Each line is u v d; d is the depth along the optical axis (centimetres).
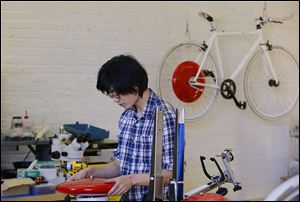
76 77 392
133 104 191
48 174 238
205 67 433
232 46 452
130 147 199
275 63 470
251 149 468
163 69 420
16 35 373
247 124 466
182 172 165
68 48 389
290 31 479
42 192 170
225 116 454
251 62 453
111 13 403
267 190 476
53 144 316
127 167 198
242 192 462
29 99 378
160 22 421
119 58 185
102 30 400
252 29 459
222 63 447
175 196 161
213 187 183
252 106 457
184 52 426
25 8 374
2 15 368
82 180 186
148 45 418
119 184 174
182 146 167
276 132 480
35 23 378
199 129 442
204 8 439
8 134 357
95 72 398
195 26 435
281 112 474
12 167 370
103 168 209
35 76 380
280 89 473
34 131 369
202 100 438
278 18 462
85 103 395
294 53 481
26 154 375
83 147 317
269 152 478
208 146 445
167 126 182
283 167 483
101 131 345
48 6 381
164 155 180
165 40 424
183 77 412
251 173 468
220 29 446
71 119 391
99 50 400
